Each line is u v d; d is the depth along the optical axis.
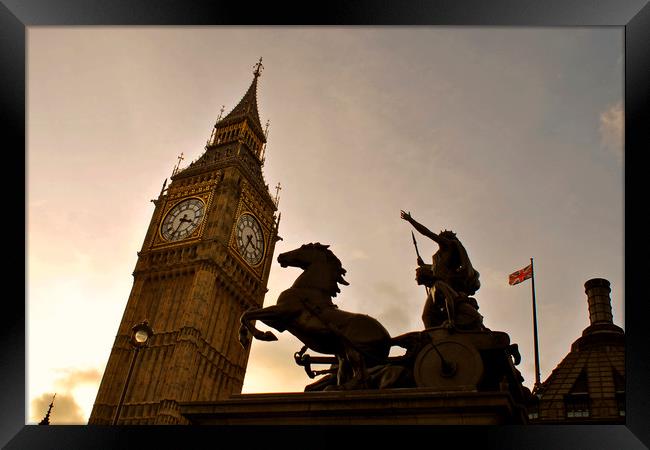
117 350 76.94
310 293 13.15
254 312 13.02
